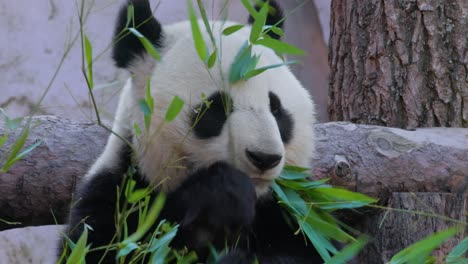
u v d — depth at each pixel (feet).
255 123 17.99
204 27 20.16
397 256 16.80
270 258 19.74
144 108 17.70
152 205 18.70
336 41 30.86
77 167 25.11
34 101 47.11
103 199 20.35
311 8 57.72
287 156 19.99
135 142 19.77
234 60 18.48
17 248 44.88
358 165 25.75
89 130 25.91
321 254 18.38
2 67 47.06
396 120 28.71
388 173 25.89
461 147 26.37
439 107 28.27
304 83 56.65
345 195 19.63
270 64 19.39
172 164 19.42
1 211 25.16
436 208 26.16
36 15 48.52
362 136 26.25
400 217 26.37
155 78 19.52
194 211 17.95
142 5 20.52
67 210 25.41
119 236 17.40
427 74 28.53
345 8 30.45
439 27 28.53
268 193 20.12
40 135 25.23
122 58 20.49
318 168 25.46
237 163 18.15
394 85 28.86
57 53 48.42
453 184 26.21
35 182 24.82
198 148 19.03
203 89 18.89
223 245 18.78
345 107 30.09
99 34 48.80
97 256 19.84
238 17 53.31
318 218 19.13
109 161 20.75
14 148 17.87
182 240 18.83
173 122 19.06
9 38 47.67
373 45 29.30
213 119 18.80
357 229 27.76
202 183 18.15
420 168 25.99
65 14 49.06
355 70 29.81
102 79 48.21
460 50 28.32
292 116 19.69
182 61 19.38
